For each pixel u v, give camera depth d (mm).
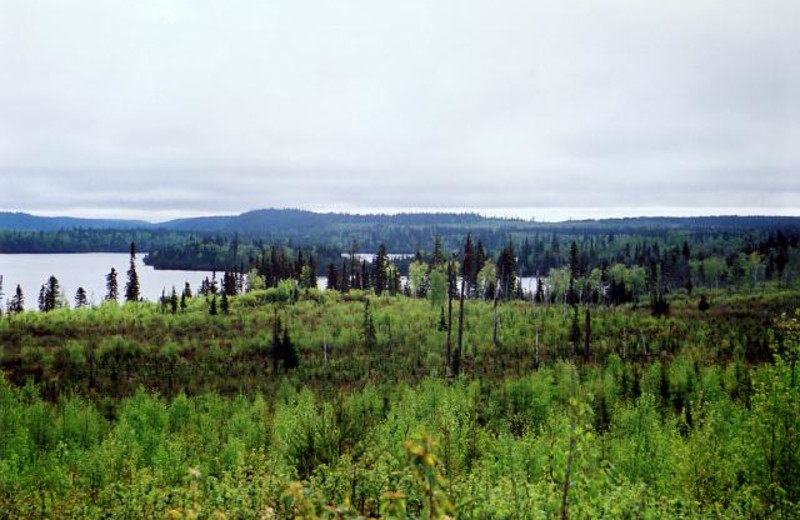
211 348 67312
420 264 130875
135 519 10711
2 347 63562
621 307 104188
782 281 137625
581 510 8289
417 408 32562
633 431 27062
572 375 42281
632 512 8945
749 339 63281
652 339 69375
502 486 9266
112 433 30922
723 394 36781
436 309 89000
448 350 58375
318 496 6547
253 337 74438
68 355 62656
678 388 40875
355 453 13141
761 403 12234
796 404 11672
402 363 62250
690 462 14062
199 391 52312
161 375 58688
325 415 14477
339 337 73062
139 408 36469
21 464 24391
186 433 32094
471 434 21250
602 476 7555
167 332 76500
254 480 10000
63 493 17266
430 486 4773
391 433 21531
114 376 57312
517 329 74188
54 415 35125
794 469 11609
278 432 23828
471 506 8406
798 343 12312
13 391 45562
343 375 57344
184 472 19469
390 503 5645
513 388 38750
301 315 87812
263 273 138750
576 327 69562
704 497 12914
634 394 41469
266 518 6945
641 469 17656
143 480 12164
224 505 9102
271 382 55250
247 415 31938
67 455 23812
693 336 69375
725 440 17312
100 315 84625
